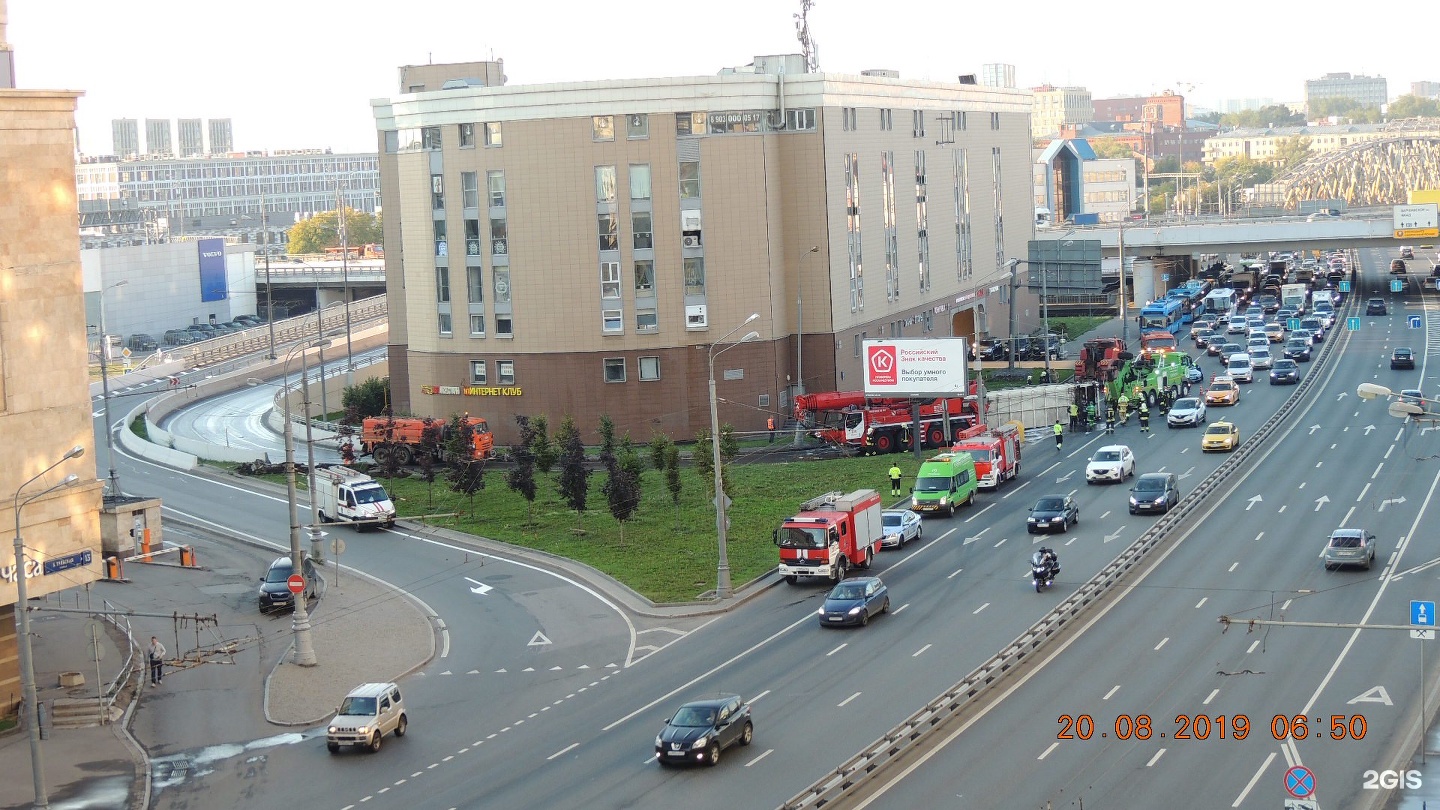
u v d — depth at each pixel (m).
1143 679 52.16
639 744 48.88
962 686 50.06
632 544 79.00
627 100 111.19
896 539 75.88
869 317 125.50
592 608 67.88
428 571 76.31
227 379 158.25
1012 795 42.09
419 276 117.69
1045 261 129.25
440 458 107.25
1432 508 77.12
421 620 67.25
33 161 53.69
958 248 149.12
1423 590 61.59
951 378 101.94
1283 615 59.16
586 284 112.69
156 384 160.38
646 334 113.19
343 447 105.44
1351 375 126.69
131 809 46.00
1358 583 63.25
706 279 113.06
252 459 109.25
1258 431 99.88
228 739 52.78
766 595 68.38
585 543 79.88
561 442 99.31
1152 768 43.72
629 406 113.44
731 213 112.88
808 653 58.34
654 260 112.62
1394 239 182.12
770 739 48.56
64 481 47.53
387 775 47.88
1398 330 154.88
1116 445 97.06
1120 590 64.50
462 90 112.75
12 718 55.53
